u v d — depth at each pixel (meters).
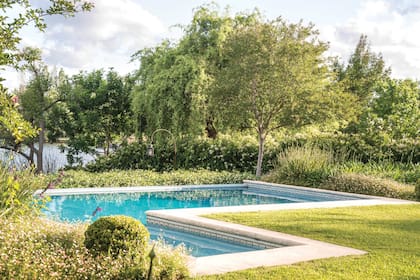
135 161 21.55
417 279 5.39
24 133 5.64
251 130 21.45
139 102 22.98
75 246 5.66
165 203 14.22
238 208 10.99
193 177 17.66
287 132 21.44
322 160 17.08
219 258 6.36
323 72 18.23
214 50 22.22
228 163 20.83
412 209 11.13
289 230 8.41
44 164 25.16
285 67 17.36
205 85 21.34
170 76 22.00
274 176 17.58
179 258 5.63
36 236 6.02
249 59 17.47
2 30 5.63
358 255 6.54
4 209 6.83
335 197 14.79
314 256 6.49
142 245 5.88
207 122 23.61
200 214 10.14
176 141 21.80
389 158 18.16
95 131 25.48
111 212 12.55
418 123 28.53
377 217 9.81
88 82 25.59
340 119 18.64
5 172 7.79
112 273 5.14
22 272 4.84
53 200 13.69
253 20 23.45
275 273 5.55
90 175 16.55
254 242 8.24
